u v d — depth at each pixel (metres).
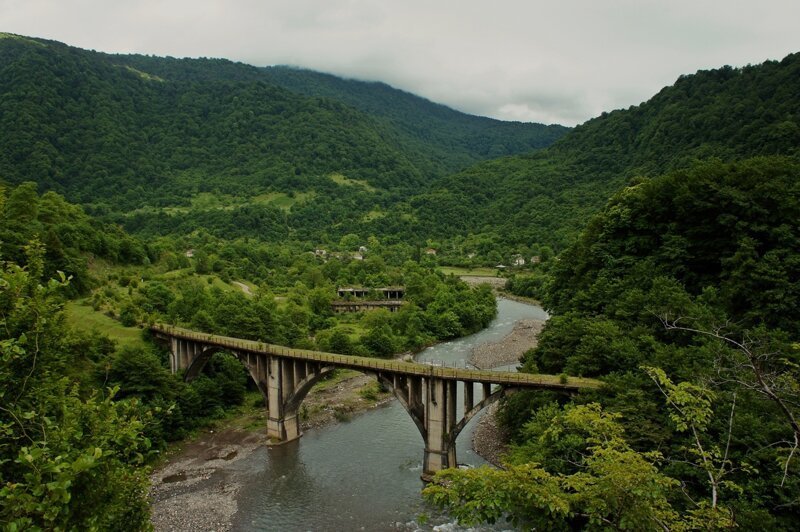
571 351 52.06
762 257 53.12
